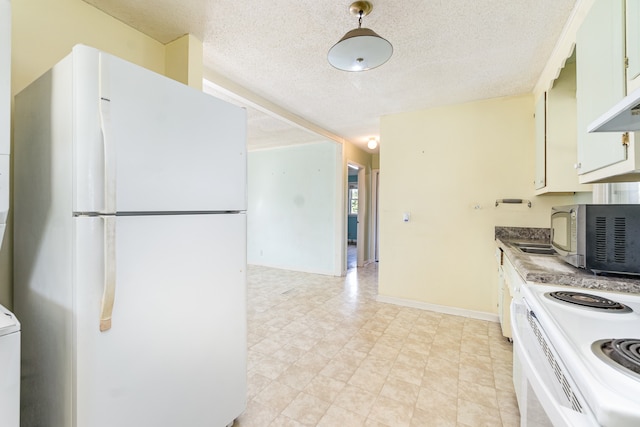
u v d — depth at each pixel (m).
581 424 0.56
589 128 1.07
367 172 6.18
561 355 0.72
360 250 5.97
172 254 1.22
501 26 1.83
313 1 1.63
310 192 5.36
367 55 1.80
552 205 2.85
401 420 1.63
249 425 1.58
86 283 0.97
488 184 3.11
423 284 3.42
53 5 1.54
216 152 1.40
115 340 1.04
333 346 2.49
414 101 3.15
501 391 1.88
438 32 1.89
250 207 6.04
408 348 2.46
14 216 1.36
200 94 1.33
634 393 0.53
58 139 1.06
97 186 0.99
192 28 1.89
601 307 1.02
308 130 4.01
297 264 5.50
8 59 0.98
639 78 1.02
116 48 1.80
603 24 1.28
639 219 1.29
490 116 3.09
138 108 1.09
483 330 2.82
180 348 1.25
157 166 1.16
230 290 1.48
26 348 1.24
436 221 3.35
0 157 0.97
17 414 0.92
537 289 1.31
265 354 2.35
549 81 2.29
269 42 2.05
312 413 1.68
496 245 3.00
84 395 0.97
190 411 1.29
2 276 1.38
